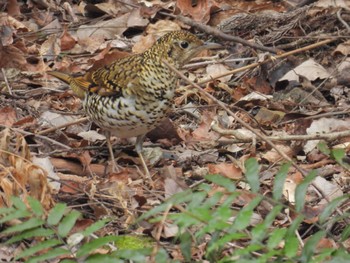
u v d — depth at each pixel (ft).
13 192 29.58
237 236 23.39
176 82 36.47
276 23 51.88
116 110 35.63
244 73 47.83
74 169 36.96
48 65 48.42
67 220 25.61
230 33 52.01
